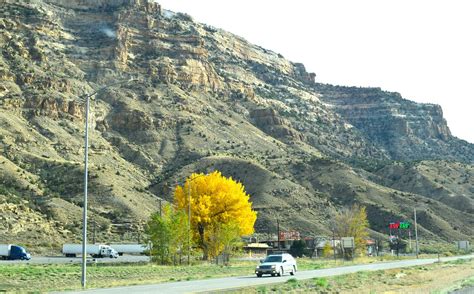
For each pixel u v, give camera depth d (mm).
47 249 94562
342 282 41312
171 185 165125
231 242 79688
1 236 93125
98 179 137375
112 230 114000
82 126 197000
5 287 40125
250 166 172500
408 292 35062
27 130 169750
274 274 51469
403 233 156000
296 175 183250
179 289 36375
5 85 191625
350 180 177750
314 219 145125
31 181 127438
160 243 71688
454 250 138125
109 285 40719
